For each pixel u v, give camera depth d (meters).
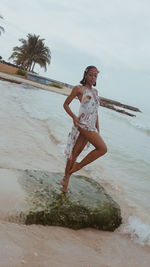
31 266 2.71
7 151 6.56
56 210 3.73
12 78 40.91
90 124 3.92
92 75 3.87
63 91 51.09
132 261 3.36
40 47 61.50
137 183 6.66
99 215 3.96
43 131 10.08
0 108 12.36
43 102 21.86
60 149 8.16
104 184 6.10
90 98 3.88
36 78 57.03
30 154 6.84
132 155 9.80
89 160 4.03
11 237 3.11
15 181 4.13
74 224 3.83
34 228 3.49
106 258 3.28
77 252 3.23
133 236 4.02
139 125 27.17
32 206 3.65
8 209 3.52
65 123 13.48
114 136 13.92
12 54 63.06
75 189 4.43
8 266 2.61
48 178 4.57
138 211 4.90
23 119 11.31
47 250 3.08
